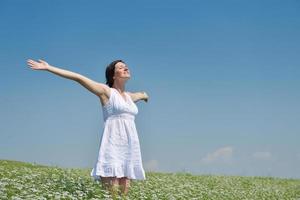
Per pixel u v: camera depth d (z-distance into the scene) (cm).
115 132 543
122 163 542
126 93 580
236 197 900
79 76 529
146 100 612
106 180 547
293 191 1204
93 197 543
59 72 516
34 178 705
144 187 796
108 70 568
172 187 884
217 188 1068
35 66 506
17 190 540
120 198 519
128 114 551
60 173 900
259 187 1262
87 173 1048
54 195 527
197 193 852
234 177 1527
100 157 541
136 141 554
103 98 546
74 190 597
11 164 1106
